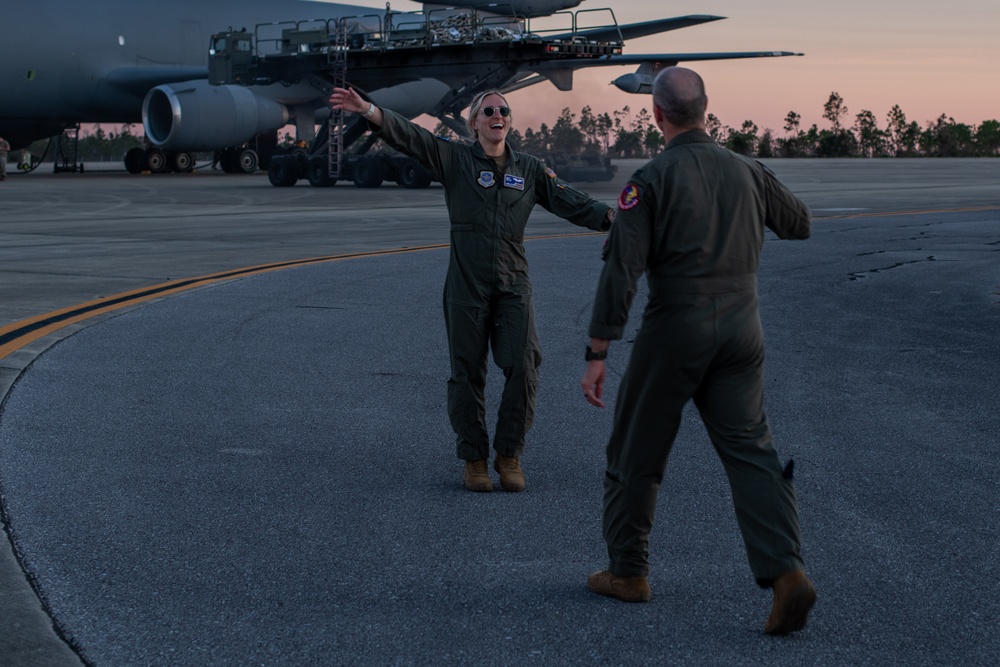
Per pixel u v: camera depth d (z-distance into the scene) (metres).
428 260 13.02
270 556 3.84
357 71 34.16
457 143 4.57
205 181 39.72
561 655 3.08
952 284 11.04
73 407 5.91
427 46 31.69
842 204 24.55
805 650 3.12
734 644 3.15
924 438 5.46
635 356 3.28
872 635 3.22
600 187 34.84
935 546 3.97
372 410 5.97
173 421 5.68
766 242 15.27
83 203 25.23
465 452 4.65
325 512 4.32
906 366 7.18
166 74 39.97
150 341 7.84
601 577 3.51
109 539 3.98
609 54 30.56
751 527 3.16
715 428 3.27
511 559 3.83
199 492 4.54
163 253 13.85
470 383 4.64
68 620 3.29
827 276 11.66
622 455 3.38
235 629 3.25
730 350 3.19
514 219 4.56
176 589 3.54
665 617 3.34
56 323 8.52
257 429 5.55
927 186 35.19
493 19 35.47
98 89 41.06
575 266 12.44
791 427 5.66
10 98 39.25
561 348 7.74
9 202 25.56
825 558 3.85
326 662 3.03
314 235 16.66
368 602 3.45
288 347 7.69
